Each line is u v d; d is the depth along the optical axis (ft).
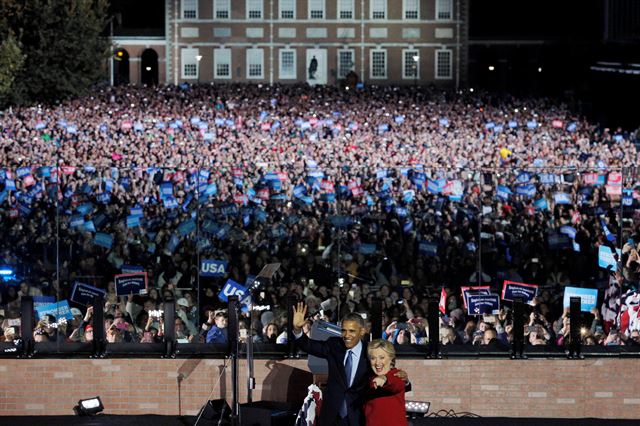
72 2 233.35
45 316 72.90
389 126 218.38
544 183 126.93
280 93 273.54
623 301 72.84
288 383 59.67
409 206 126.41
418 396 59.41
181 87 279.90
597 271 96.99
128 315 76.59
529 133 209.05
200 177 139.95
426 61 374.84
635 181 121.80
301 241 105.81
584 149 185.06
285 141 190.39
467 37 373.61
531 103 265.34
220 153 173.99
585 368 59.47
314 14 374.63
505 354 60.39
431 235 111.96
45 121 205.57
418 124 221.66
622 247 80.43
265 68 374.43
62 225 105.40
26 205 119.24
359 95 273.33
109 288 81.87
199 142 190.39
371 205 128.16
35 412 60.13
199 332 76.69
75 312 78.23
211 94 269.23
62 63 234.58
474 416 59.26
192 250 98.68
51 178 143.43
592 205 120.16
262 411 55.42
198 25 371.97
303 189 128.26
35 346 61.46
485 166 160.25
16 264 97.50
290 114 238.27
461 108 248.52
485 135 206.39
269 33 373.20
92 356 60.44
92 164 153.69
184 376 60.13
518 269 99.40
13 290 87.97
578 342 59.93
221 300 78.48
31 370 60.13
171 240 98.89
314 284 87.86
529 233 110.01
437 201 129.08
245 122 221.66
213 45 372.79
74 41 233.14
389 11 374.22
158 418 59.11
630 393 59.36
